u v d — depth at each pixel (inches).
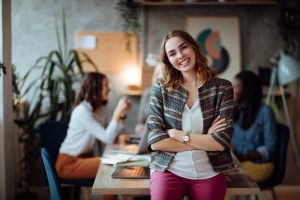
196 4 159.2
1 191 116.2
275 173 119.6
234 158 99.4
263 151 119.6
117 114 119.7
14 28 162.1
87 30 163.5
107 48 164.1
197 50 83.7
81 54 163.8
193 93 82.8
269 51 166.4
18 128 151.1
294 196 163.5
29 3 161.8
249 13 165.5
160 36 164.7
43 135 128.6
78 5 162.4
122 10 162.2
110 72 165.3
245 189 79.0
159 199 74.6
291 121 168.1
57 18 162.7
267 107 123.3
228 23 164.6
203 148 78.4
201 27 164.2
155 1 157.6
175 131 80.2
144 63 163.0
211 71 84.7
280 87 161.5
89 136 122.3
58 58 149.8
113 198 111.3
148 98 144.1
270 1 157.6
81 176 117.8
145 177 82.9
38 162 162.9
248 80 123.3
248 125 123.9
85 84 125.6
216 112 81.9
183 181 77.9
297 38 164.7
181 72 85.0
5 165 116.6
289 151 169.0
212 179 77.2
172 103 82.6
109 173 86.7
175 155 79.4
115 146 114.9
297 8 162.2
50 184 84.9
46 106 162.9
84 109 121.7
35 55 163.2
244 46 166.4
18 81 149.6
